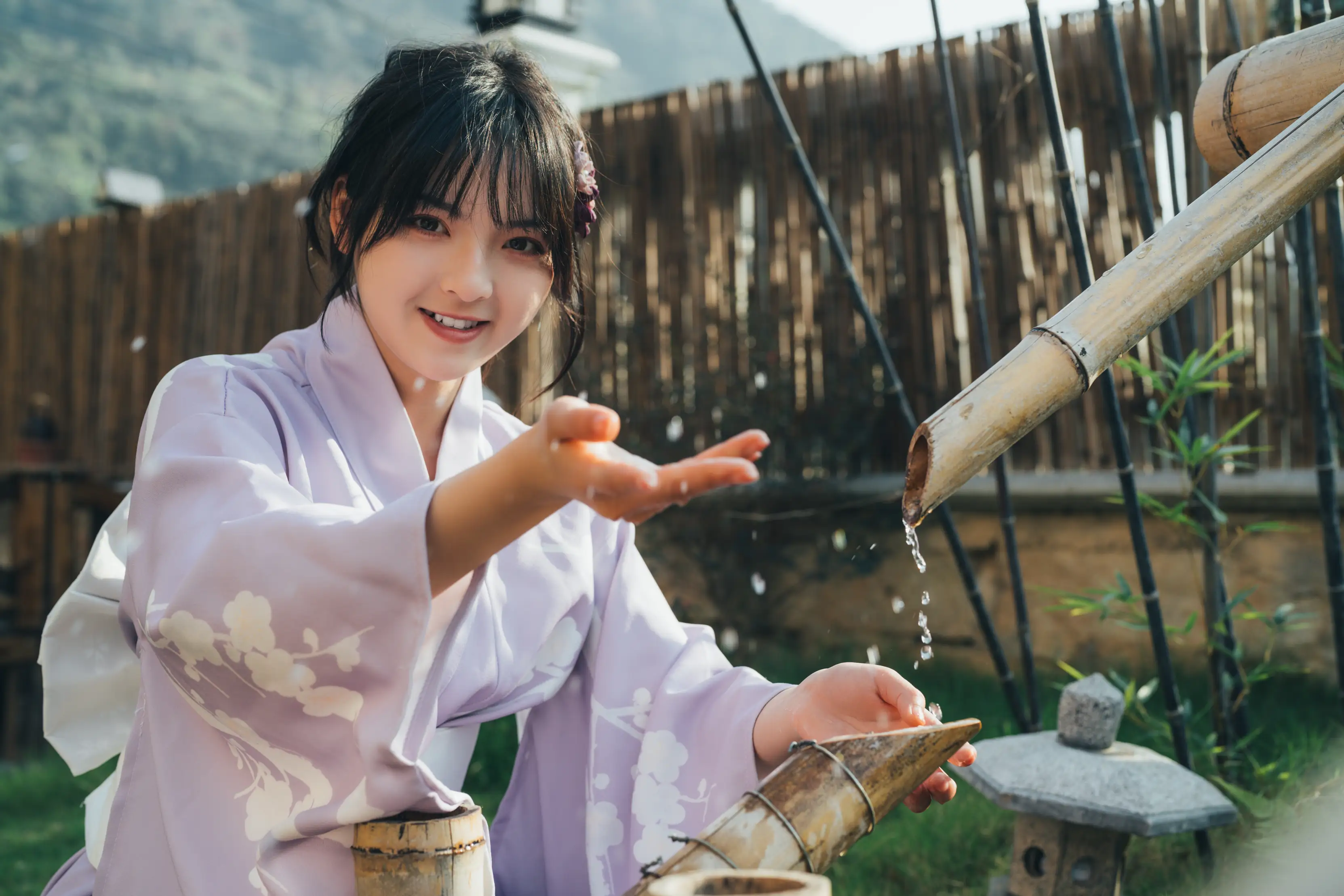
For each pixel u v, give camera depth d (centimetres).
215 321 698
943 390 457
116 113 4956
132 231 746
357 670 107
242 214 687
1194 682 370
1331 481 217
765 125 502
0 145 4316
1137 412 414
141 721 134
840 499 474
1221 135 148
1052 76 211
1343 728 269
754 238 505
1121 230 414
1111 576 418
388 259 135
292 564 105
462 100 134
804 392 493
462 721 146
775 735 138
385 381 144
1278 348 383
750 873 76
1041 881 203
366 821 117
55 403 784
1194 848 232
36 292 796
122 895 131
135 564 118
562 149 140
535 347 544
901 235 467
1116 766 199
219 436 124
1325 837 82
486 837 124
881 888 246
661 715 149
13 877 335
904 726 127
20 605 621
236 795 124
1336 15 213
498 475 96
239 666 109
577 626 161
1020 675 419
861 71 477
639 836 144
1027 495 432
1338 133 109
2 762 597
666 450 510
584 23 596
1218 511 242
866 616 474
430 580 102
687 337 522
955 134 268
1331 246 207
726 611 497
